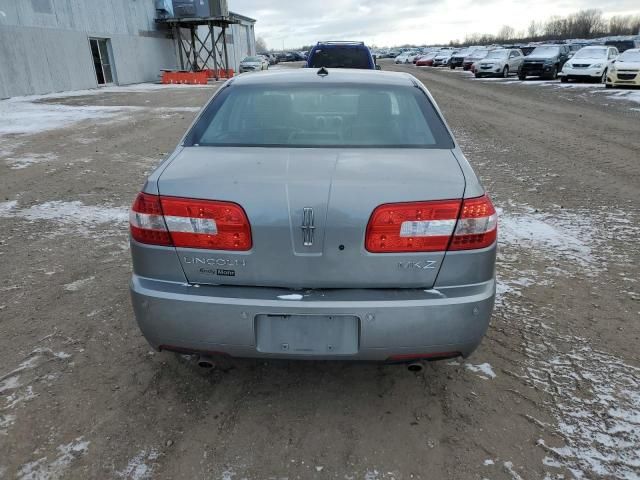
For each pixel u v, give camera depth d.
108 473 2.04
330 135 2.64
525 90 22.03
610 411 2.38
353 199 2.03
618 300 3.44
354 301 2.04
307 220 2.02
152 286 2.17
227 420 2.36
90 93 23.00
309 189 2.04
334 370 2.75
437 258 2.08
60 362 2.77
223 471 2.06
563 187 6.35
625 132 10.71
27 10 21.27
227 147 2.55
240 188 2.07
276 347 2.13
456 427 2.30
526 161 7.97
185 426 2.31
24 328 3.11
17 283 3.73
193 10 34.53
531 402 2.46
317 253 2.05
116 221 5.22
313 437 2.25
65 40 23.91
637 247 4.36
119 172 7.43
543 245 4.42
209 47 43.50
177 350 2.24
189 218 2.09
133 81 30.95
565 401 2.46
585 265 4.00
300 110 2.83
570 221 5.05
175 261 2.15
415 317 2.05
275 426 2.32
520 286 3.65
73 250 4.40
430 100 2.96
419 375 2.69
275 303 2.05
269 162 2.30
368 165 2.26
